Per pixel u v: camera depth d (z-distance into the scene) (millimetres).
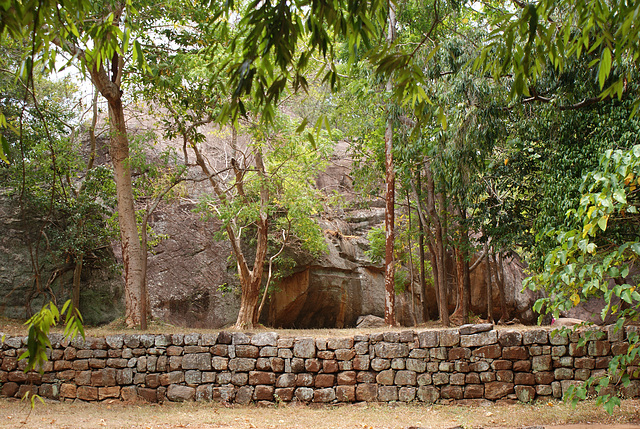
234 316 17219
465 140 10156
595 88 9555
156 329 12727
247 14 2869
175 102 12617
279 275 17016
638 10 3191
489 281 16906
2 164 14125
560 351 9008
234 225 15922
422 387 9352
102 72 12461
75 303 14188
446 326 14156
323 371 9680
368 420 8117
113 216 15031
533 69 3725
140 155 13461
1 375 10039
